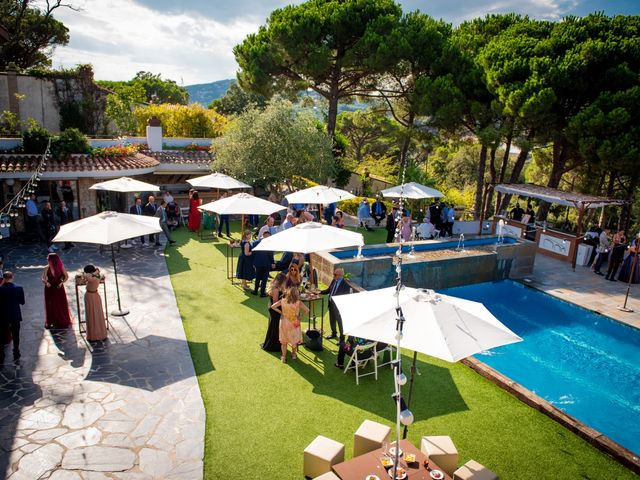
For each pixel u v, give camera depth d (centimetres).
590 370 959
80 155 1778
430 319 523
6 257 1393
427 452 535
